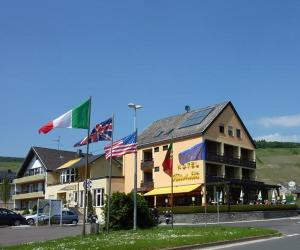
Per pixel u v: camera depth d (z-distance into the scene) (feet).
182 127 202.18
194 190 178.19
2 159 530.68
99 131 93.30
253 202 189.78
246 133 210.79
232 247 66.64
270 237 83.51
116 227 98.43
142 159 209.05
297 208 196.44
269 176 375.66
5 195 302.45
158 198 197.06
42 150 269.44
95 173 225.97
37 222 141.49
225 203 177.17
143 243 65.41
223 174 191.83
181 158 131.44
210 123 190.19
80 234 94.12
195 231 88.12
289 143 522.47
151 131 221.46
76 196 220.02
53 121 81.76
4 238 91.71
